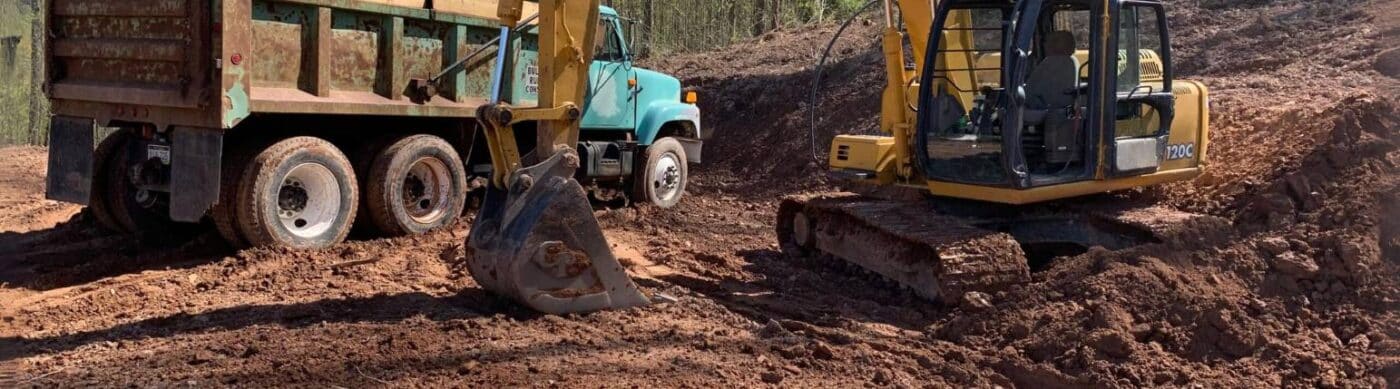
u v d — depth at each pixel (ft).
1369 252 22.97
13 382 17.94
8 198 42.14
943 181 26.94
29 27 91.45
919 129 27.22
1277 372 20.31
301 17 29.14
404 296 24.04
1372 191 24.50
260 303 23.57
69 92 29.50
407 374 18.21
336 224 29.91
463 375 18.21
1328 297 22.72
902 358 20.89
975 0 26.53
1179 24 48.26
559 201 22.33
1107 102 25.27
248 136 29.66
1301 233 24.34
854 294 27.30
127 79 28.27
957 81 27.32
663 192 42.09
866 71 53.26
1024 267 24.16
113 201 30.96
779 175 49.75
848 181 32.63
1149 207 27.30
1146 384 19.77
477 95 34.60
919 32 28.96
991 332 22.44
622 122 39.91
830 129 50.21
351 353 19.33
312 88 29.50
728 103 57.47
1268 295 23.25
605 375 18.45
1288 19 45.78
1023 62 24.54
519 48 35.94
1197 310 21.85
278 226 28.55
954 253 23.94
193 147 27.27
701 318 23.35
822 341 21.57
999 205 27.50
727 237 35.65
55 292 25.22
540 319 22.06
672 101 42.88
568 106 23.38
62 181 30.07
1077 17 26.35
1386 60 38.14
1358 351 20.74
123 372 18.39
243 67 26.78
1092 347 20.81
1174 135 27.45
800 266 30.66
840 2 74.43
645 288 25.98
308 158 29.09
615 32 39.50
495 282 22.66
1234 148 29.91
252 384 17.57
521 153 38.60
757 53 64.59
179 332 21.13
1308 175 25.90
